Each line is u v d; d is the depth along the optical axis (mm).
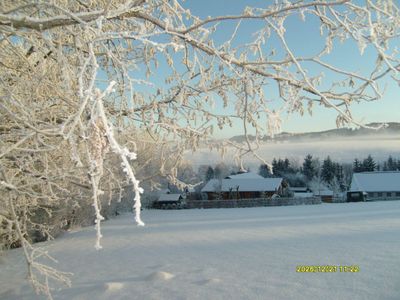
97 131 1800
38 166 4715
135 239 18703
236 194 60000
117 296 8469
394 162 107188
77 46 2662
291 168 85375
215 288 8578
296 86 2811
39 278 10953
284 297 7648
